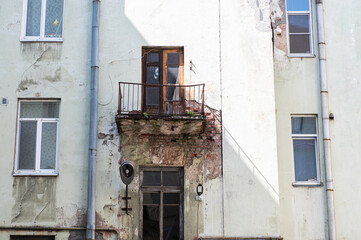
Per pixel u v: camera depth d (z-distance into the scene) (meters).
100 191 11.28
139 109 11.67
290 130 12.27
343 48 12.64
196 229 11.18
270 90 11.85
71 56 11.98
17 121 11.75
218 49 12.02
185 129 11.29
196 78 11.87
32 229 11.08
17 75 11.88
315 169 12.27
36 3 12.45
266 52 12.04
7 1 12.27
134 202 11.27
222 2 12.25
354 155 12.12
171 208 11.50
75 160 11.46
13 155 11.50
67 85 11.84
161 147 11.57
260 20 12.19
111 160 11.45
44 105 11.92
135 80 11.84
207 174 11.45
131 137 11.58
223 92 11.82
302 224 11.73
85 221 11.13
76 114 11.70
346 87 12.44
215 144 11.59
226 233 11.16
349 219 11.77
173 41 12.03
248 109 11.75
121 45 12.02
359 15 12.80
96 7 12.08
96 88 11.66
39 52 12.00
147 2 12.23
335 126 12.27
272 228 11.18
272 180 11.41
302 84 12.50
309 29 12.95
